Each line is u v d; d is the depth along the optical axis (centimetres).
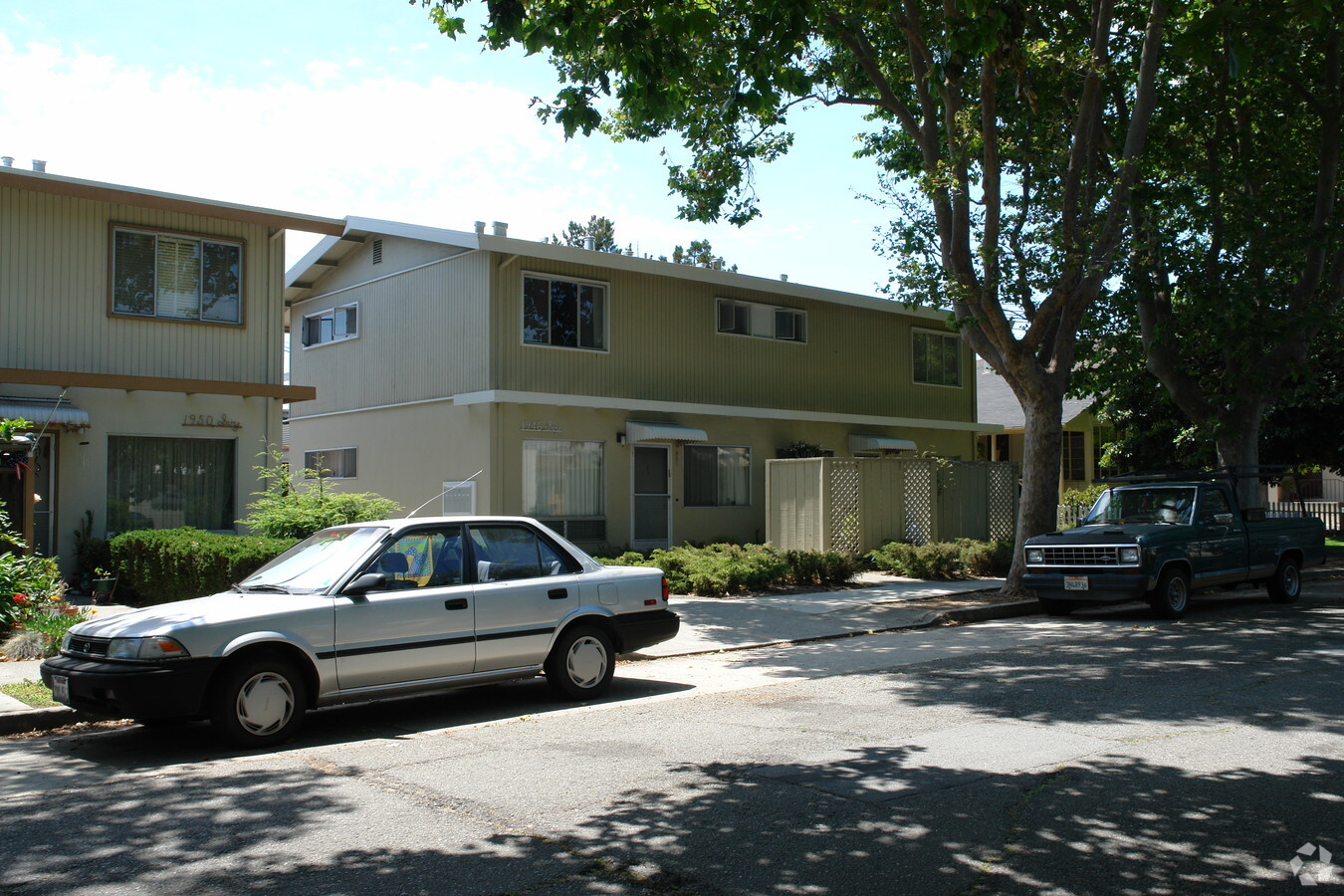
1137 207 1656
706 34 866
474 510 1880
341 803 576
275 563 856
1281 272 1916
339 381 2281
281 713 735
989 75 1395
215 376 1630
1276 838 505
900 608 1462
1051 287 1603
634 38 862
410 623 792
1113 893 438
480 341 1891
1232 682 912
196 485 1608
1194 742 698
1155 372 2036
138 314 1570
